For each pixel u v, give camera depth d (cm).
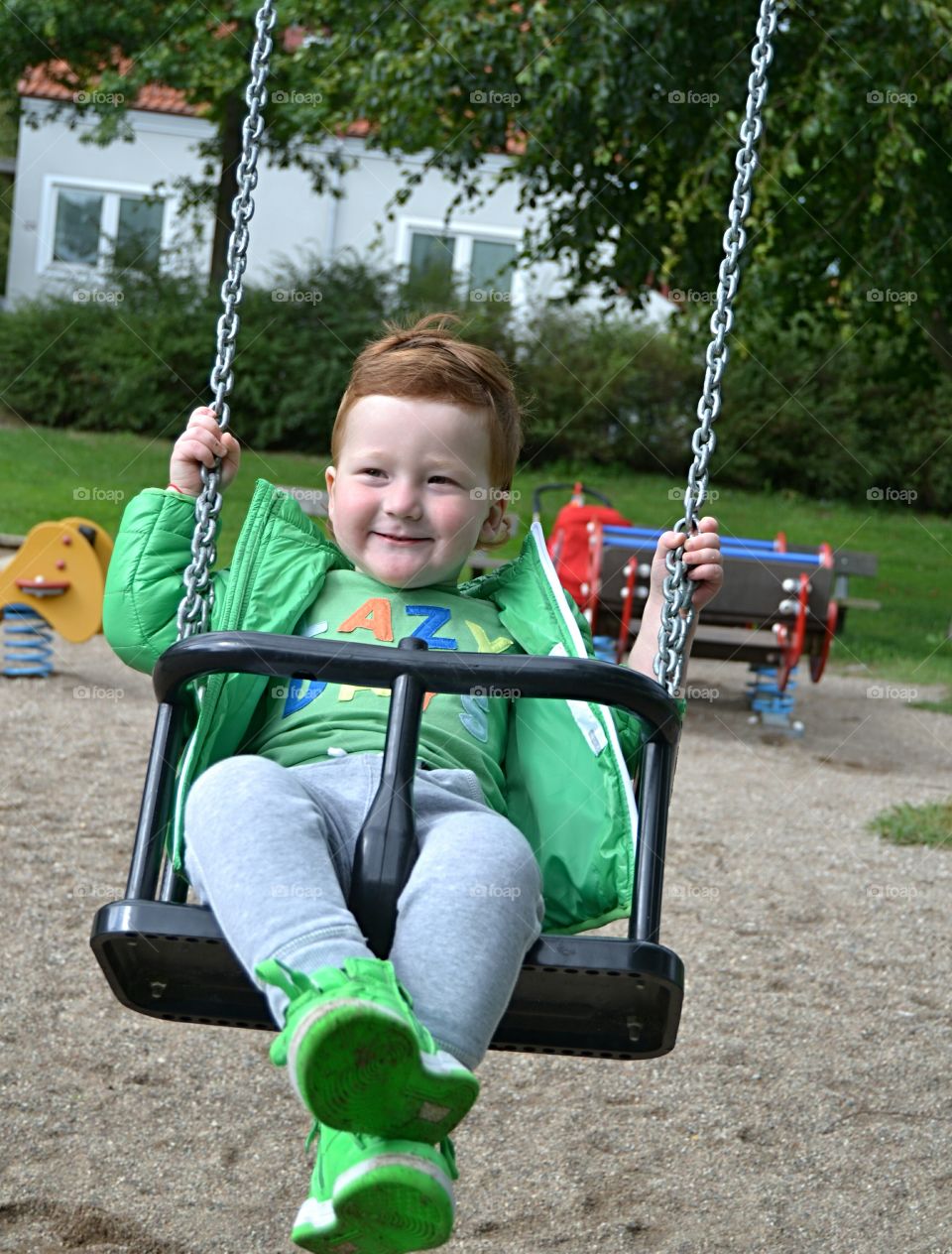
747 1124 306
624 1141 297
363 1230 148
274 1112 302
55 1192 263
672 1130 302
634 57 881
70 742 586
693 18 895
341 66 1053
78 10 1429
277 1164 281
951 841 524
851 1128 305
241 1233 256
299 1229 150
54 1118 291
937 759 692
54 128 1964
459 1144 294
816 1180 284
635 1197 275
